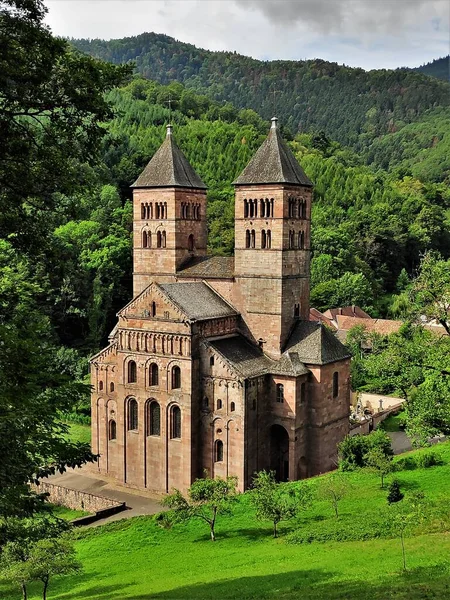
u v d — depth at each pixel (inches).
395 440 3996.1
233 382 3196.4
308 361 3344.0
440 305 2345.0
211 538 2503.7
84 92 1231.5
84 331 5669.3
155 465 3398.1
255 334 3479.3
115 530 2773.1
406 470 2994.6
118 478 3538.4
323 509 2608.3
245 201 3447.3
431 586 1544.0
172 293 3324.3
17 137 1191.6
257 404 3275.1
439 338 2337.6
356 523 2321.6
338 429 3503.9
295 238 3464.6
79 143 1301.7
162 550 2452.0
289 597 1608.0
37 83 1167.0
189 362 3233.3
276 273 3385.8
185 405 3267.7
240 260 3496.6
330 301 7096.5
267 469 3378.4
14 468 1182.9
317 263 7460.6
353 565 1833.2
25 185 1242.0
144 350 3376.0
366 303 7381.9
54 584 2204.7
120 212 6353.3
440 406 2171.5
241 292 3508.9
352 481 2910.9
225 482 2652.6
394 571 1712.6
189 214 3828.7
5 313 1449.3
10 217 1312.7
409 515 2201.0
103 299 5531.5
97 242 5772.6
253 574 1900.8
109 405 3607.3
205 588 1813.5
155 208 3796.8
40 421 1278.3
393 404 4675.2
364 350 5644.7
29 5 1150.3
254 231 3435.0
